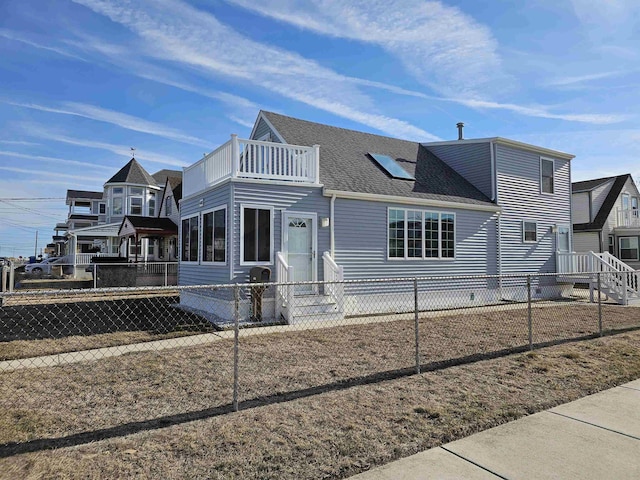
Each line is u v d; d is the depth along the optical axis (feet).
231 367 19.94
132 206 107.45
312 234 37.47
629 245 82.12
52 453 11.07
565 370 19.24
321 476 9.86
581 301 50.47
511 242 52.70
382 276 41.19
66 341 25.89
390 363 20.77
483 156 53.42
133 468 10.16
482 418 13.48
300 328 30.40
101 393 16.31
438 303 44.75
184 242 45.93
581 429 12.79
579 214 85.25
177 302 46.62
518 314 38.22
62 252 180.65
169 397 15.84
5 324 32.09
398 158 53.21
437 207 45.55
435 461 10.68
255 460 10.59
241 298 33.27
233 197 33.76
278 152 36.60
